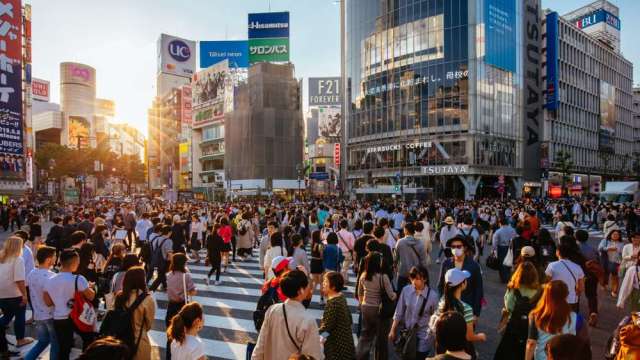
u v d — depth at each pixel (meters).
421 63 53.06
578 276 5.46
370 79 59.31
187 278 5.86
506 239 10.86
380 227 7.76
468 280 5.35
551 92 65.00
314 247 8.84
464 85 49.91
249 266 13.95
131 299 4.12
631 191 39.22
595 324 7.42
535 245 8.41
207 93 82.81
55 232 11.81
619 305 6.20
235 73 82.06
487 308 8.57
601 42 86.12
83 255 6.84
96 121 150.25
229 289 10.50
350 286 10.84
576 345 2.37
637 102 116.06
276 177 66.38
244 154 66.69
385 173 56.47
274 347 3.48
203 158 83.75
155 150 113.06
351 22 62.44
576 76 77.00
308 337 3.43
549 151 66.81
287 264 5.51
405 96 54.56
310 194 72.31
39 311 5.10
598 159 82.56
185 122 93.38
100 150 72.25
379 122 57.78
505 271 10.80
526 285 4.56
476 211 22.70
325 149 94.50
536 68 61.47
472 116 49.31
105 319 4.03
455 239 5.48
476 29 49.78
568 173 71.94
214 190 74.44
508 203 32.56
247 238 15.16
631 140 98.56
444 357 2.80
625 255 8.62
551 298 3.76
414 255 6.79
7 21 36.09
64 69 164.25
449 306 4.13
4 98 35.84
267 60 74.00
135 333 4.02
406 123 54.41
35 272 5.22
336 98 94.94
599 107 83.62
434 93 51.84
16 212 25.53
